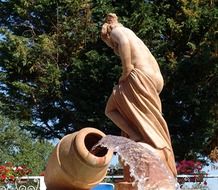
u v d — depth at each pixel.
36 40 22.47
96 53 20.58
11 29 23.30
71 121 22.56
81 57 22.02
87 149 5.45
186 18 20.95
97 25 21.62
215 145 21.58
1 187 12.09
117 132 20.78
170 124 21.12
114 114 8.41
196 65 20.33
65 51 22.23
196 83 20.88
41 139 23.77
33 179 12.43
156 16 20.88
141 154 7.20
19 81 22.70
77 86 21.14
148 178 7.29
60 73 21.58
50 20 22.47
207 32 20.70
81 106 21.14
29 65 22.12
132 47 8.33
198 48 20.66
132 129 8.21
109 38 8.59
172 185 7.47
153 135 8.01
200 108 20.75
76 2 21.75
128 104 8.18
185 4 20.91
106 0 21.53
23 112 23.00
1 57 22.31
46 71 21.72
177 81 20.61
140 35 20.30
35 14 22.77
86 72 20.59
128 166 7.66
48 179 5.53
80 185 5.35
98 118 20.69
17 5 22.45
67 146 5.31
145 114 8.13
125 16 21.19
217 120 21.20
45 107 22.72
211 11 20.55
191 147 20.59
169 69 20.33
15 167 12.80
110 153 5.38
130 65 8.27
